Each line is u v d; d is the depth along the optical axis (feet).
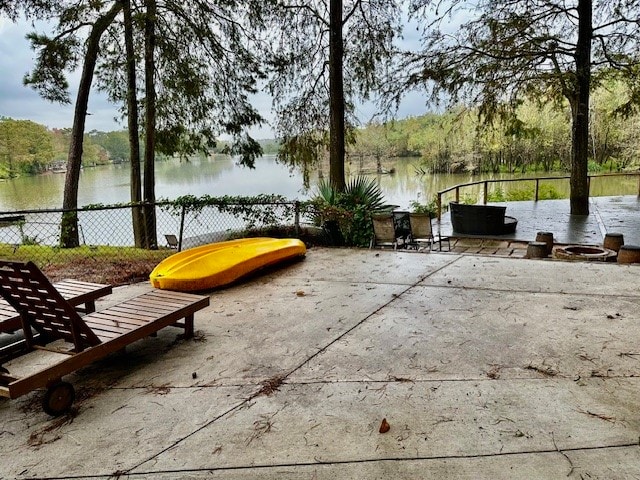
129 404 7.79
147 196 33.47
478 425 6.73
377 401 7.54
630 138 83.87
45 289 7.66
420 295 13.32
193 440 6.65
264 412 7.35
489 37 33.19
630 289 12.96
